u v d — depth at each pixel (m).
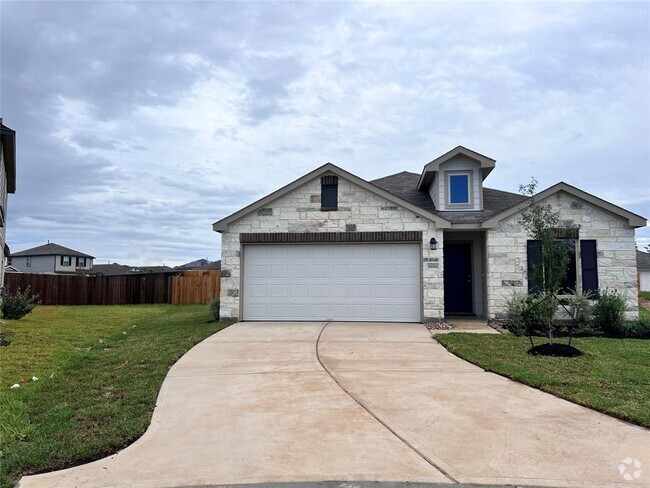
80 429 4.68
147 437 4.48
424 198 15.47
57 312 17.81
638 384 6.12
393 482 3.48
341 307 12.91
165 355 8.36
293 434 4.46
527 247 12.54
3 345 9.66
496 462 3.80
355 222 12.91
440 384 6.27
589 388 5.90
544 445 4.16
